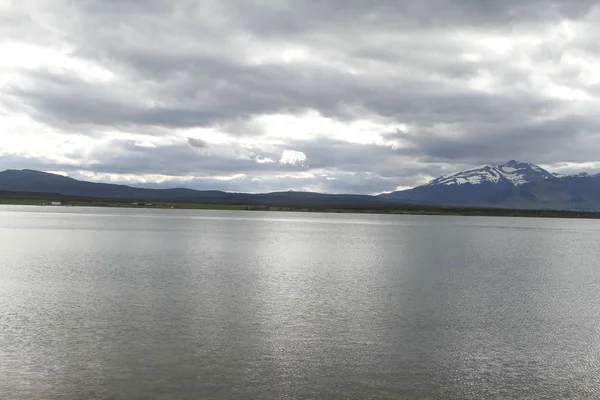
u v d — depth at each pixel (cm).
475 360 2561
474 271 6112
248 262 6669
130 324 3130
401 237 13188
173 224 17500
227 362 2466
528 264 7106
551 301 4162
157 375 2284
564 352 2709
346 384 2225
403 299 4103
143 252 7806
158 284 4650
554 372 2411
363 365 2461
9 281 4738
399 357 2583
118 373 2302
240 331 3009
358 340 2867
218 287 4525
